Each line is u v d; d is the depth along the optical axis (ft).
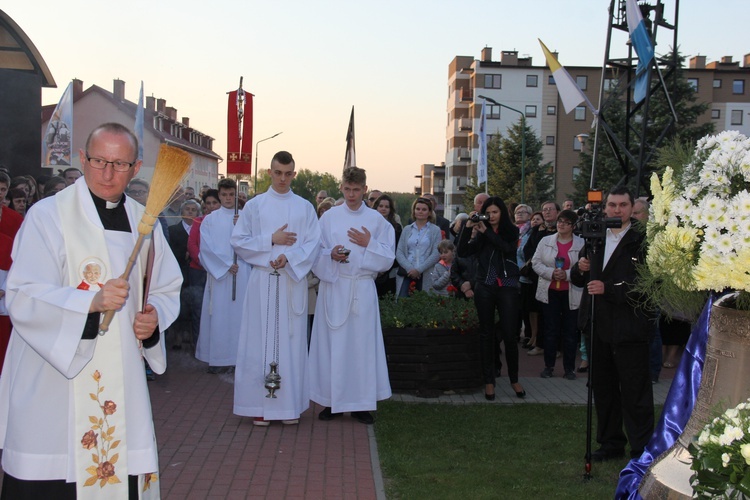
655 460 11.04
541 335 34.24
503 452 19.39
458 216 34.58
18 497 10.48
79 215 10.75
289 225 21.42
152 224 10.44
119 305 10.00
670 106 41.45
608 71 133.49
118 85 97.81
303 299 21.59
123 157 10.70
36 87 37.04
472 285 27.43
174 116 139.03
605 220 16.84
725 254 9.45
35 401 10.44
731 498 8.58
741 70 194.39
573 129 203.72
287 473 17.67
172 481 16.98
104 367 10.71
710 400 10.27
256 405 21.39
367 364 22.03
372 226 22.62
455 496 16.12
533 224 34.35
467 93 224.74
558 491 16.47
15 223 19.97
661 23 42.29
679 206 10.33
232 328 28.63
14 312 10.14
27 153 37.06
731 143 10.09
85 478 10.55
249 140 28.84
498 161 147.13
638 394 17.22
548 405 24.52
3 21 35.60
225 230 28.71
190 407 23.71
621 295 16.81
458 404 24.52
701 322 11.56
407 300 27.27
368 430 21.39
